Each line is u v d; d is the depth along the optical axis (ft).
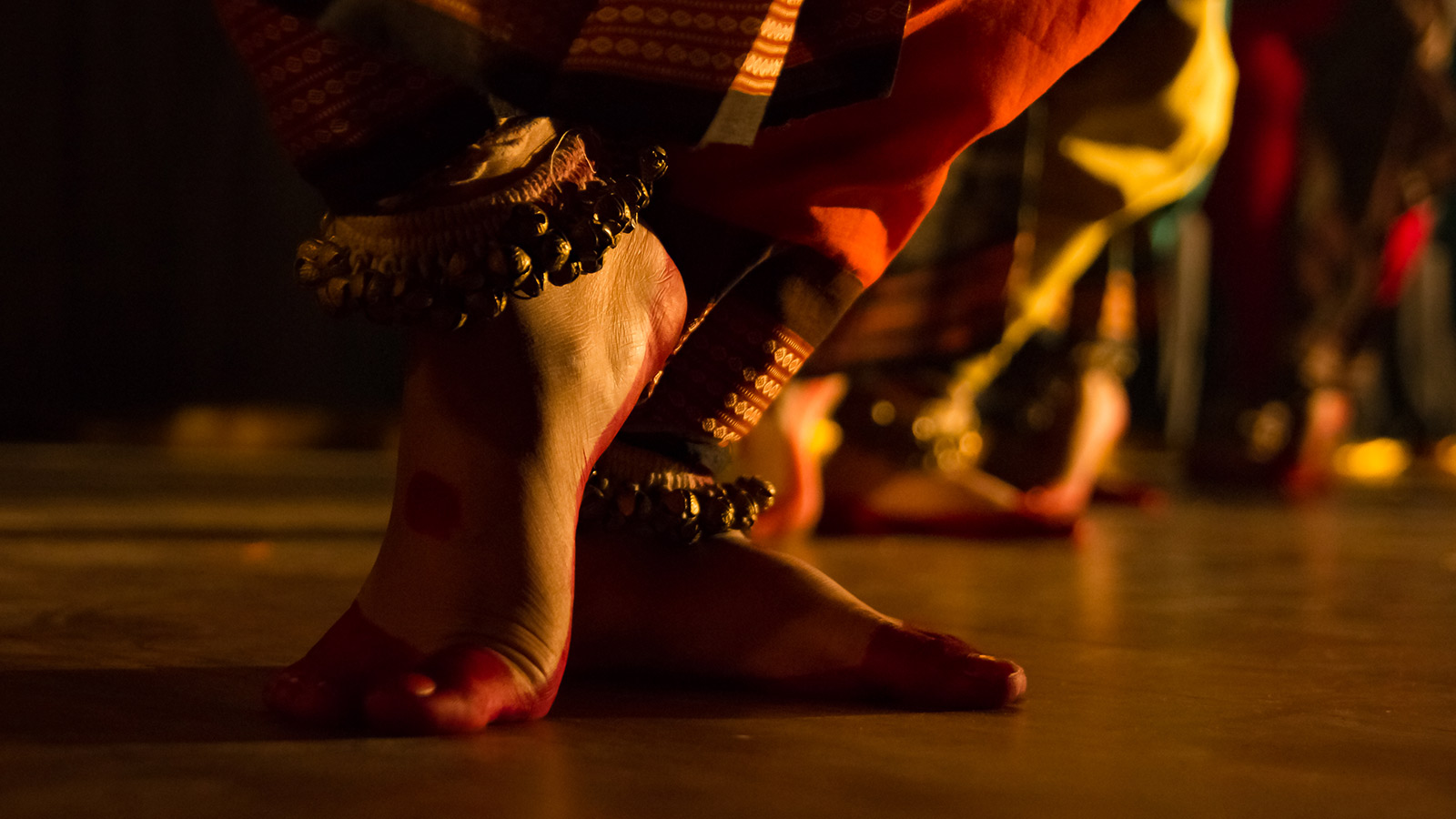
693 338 2.70
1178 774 1.96
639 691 2.60
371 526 6.61
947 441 6.44
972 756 2.06
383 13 2.10
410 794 1.76
